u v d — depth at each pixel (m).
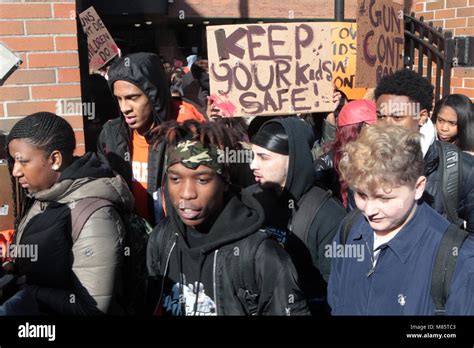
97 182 2.13
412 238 1.75
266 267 1.79
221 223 1.86
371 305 1.82
